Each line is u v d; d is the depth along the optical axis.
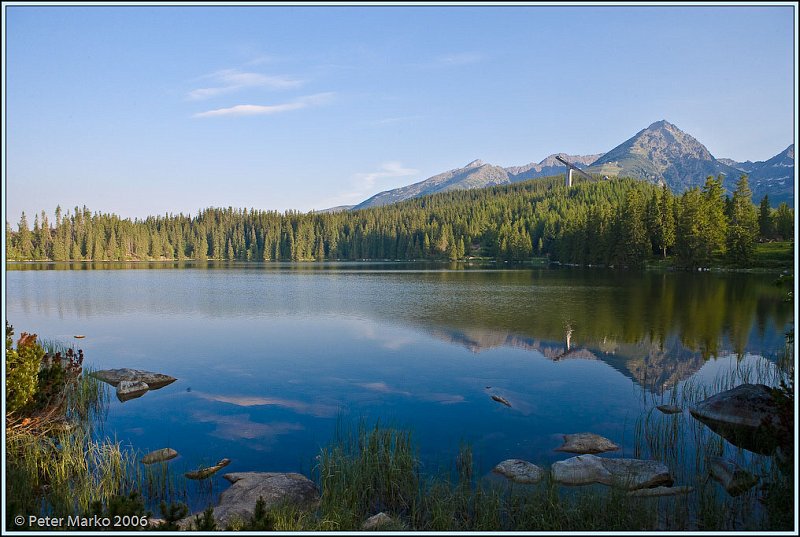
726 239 95.25
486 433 14.90
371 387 20.05
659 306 44.06
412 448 13.59
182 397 18.75
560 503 9.83
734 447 13.38
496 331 32.53
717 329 32.50
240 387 20.16
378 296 55.78
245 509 9.86
